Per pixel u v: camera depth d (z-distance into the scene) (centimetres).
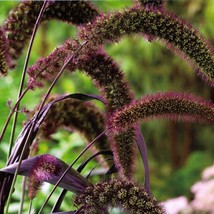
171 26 107
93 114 126
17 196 185
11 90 220
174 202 251
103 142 125
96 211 105
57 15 118
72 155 206
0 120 203
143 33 108
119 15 107
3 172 110
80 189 108
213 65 107
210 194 250
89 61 112
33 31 111
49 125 126
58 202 114
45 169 107
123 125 106
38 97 220
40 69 109
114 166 114
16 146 112
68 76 300
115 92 112
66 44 108
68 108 125
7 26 117
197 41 107
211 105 107
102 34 107
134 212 104
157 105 106
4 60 112
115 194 104
